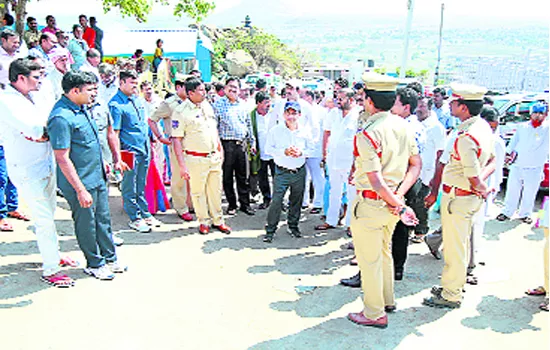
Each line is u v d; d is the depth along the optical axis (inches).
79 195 152.1
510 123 326.0
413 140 135.7
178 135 203.0
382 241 136.9
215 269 179.2
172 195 233.3
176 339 133.1
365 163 125.3
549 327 141.3
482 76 564.7
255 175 262.4
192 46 673.6
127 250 194.2
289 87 235.1
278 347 130.2
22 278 163.5
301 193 209.9
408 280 172.9
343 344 132.0
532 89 465.7
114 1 502.6
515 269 182.9
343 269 181.3
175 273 174.6
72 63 315.9
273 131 203.3
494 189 201.8
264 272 177.5
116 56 608.4
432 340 134.3
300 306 152.6
